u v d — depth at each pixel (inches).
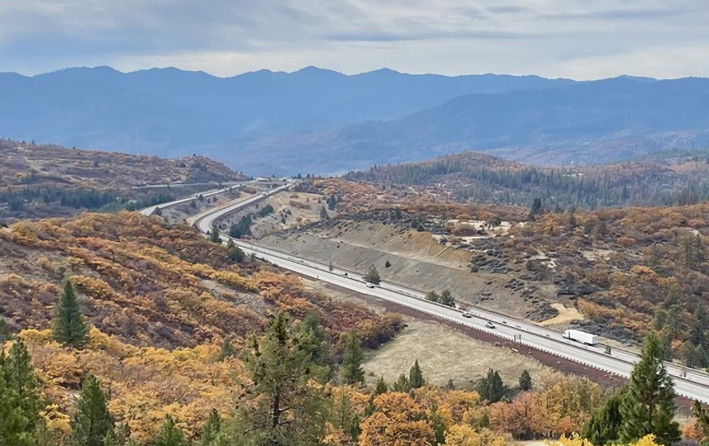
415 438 1654.8
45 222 3991.1
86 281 2898.6
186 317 2974.9
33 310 2461.9
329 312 3745.1
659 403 1371.8
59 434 1266.0
